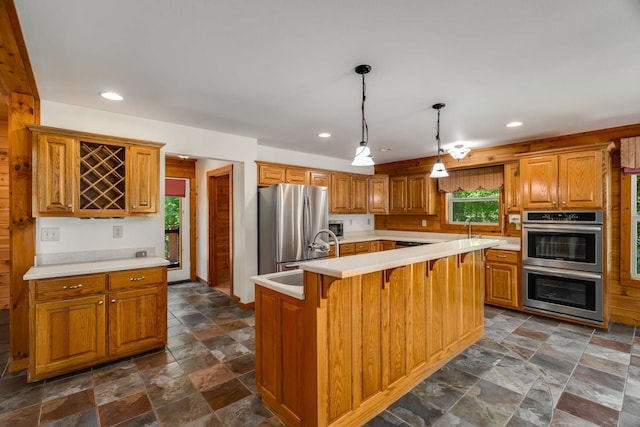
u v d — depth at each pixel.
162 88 2.50
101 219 3.05
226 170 4.66
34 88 2.49
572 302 3.58
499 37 1.77
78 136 2.70
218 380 2.42
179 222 5.69
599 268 3.38
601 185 3.36
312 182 4.91
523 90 2.54
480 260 3.22
